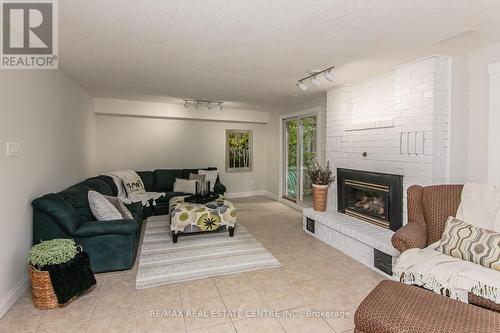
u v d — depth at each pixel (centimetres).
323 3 179
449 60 279
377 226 329
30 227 247
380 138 339
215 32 223
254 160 720
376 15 195
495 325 126
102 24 210
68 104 361
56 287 207
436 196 240
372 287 246
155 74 350
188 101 540
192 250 328
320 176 411
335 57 283
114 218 289
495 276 167
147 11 190
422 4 180
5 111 210
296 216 506
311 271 278
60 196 269
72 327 187
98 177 424
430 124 278
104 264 270
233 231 380
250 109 655
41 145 274
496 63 247
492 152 254
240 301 222
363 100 376
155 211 482
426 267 186
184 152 636
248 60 294
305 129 552
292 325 192
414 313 137
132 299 224
